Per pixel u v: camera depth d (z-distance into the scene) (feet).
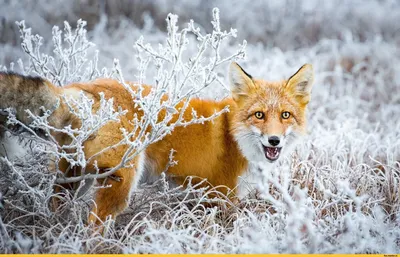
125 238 31.81
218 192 34.53
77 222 30.83
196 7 86.58
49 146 32.35
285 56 68.69
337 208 33.53
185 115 34.83
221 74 60.80
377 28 83.35
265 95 36.55
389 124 51.49
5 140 32.76
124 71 62.28
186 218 33.09
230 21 85.10
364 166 40.96
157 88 30.58
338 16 85.66
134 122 32.55
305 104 37.73
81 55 42.42
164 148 34.55
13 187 32.42
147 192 35.76
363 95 62.75
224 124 36.32
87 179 33.76
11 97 31.12
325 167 40.16
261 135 35.60
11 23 73.36
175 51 30.99
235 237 29.53
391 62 70.03
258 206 35.37
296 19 85.15
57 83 39.19
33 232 28.96
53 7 80.89
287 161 40.09
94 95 32.35
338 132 45.50
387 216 34.22
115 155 31.76
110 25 79.05
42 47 66.85
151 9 83.92
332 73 63.62
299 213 28.07
